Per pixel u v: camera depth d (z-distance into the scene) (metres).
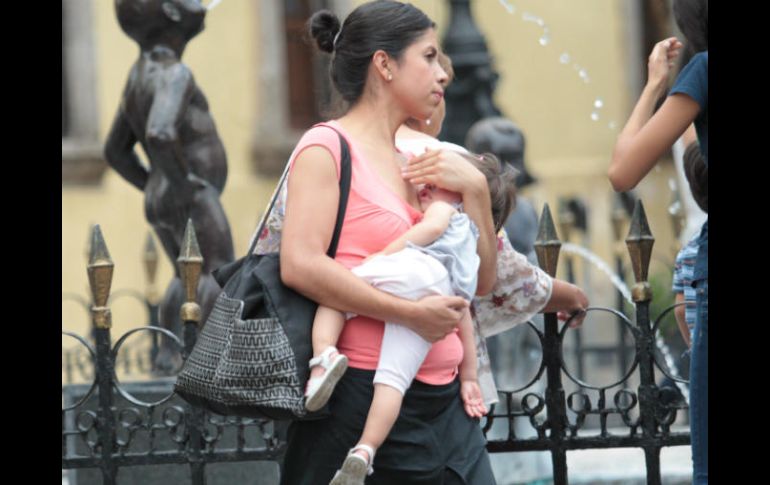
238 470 15.97
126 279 44.16
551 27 48.62
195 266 13.27
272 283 9.97
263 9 47.19
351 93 10.50
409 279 9.88
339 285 9.81
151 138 17.17
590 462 18.91
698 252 11.48
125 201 44.72
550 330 13.20
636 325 13.22
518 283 11.92
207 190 17.61
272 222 10.37
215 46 46.84
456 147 11.20
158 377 17.56
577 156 48.25
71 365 23.88
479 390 10.70
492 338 20.38
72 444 16.53
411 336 9.95
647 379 13.18
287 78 47.31
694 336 11.51
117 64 45.62
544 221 13.08
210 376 9.99
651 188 46.00
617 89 48.72
